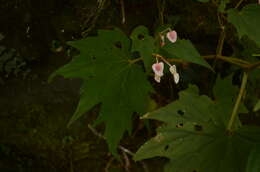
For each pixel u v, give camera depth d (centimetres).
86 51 33
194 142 31
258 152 28
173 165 31
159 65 33
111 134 32
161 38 33
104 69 33
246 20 33
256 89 43
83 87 32
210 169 31
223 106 35
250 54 41
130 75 33
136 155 30
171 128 31
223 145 31
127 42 34
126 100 32
